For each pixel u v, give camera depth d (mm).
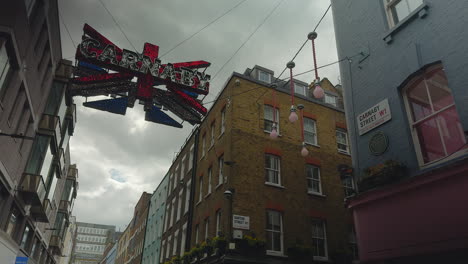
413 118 7410
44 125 17750
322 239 15719
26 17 12023
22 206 16875
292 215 15344
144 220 37344
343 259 14961
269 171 16109
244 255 13383
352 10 9812
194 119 16797
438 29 7008
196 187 20312
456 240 5582
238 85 17312
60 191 30438
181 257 18250
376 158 7969
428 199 6207
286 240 14625
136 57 14297
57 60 19172
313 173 17312
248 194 14812
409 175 6969
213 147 18469
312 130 18438
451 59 6570
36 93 15750
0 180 13062
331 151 18281
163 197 30266
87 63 14594
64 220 36000
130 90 15133
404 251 6477
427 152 6922
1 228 13992
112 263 60594
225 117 17500
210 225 16297
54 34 16938
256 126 16719
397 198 6852
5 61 11500
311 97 20438
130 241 45094
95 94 15055
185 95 15617
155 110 16047
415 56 7332
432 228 6031
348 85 9352
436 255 6145
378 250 7070
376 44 8680
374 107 8297
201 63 16719
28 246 20875
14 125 13359
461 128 6340
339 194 17234
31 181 15914
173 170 28375
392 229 6832
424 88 7281
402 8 8242
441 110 6766
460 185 5691
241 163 15398
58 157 21750
